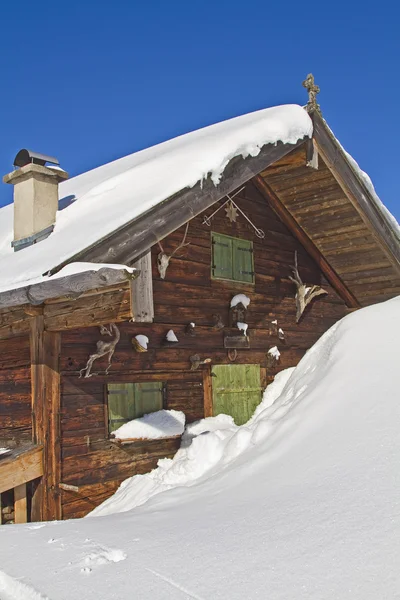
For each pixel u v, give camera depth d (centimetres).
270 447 461
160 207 609
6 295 605
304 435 438
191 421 801
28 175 782
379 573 242
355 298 1128
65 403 668
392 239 958
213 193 668
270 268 969
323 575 252
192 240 840
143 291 588
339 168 844
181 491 479
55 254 593
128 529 382
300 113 799
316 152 820
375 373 460
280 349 971
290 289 1005
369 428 387
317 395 488
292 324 1001
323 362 559
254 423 567
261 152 738
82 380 688
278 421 513
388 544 260
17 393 727
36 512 646
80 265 539
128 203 639
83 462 675
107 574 296
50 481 643
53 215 788
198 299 835
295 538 294
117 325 734
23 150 785
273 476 401
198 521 364
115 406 716
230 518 352
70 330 683
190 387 810
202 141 754
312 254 1049
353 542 272
